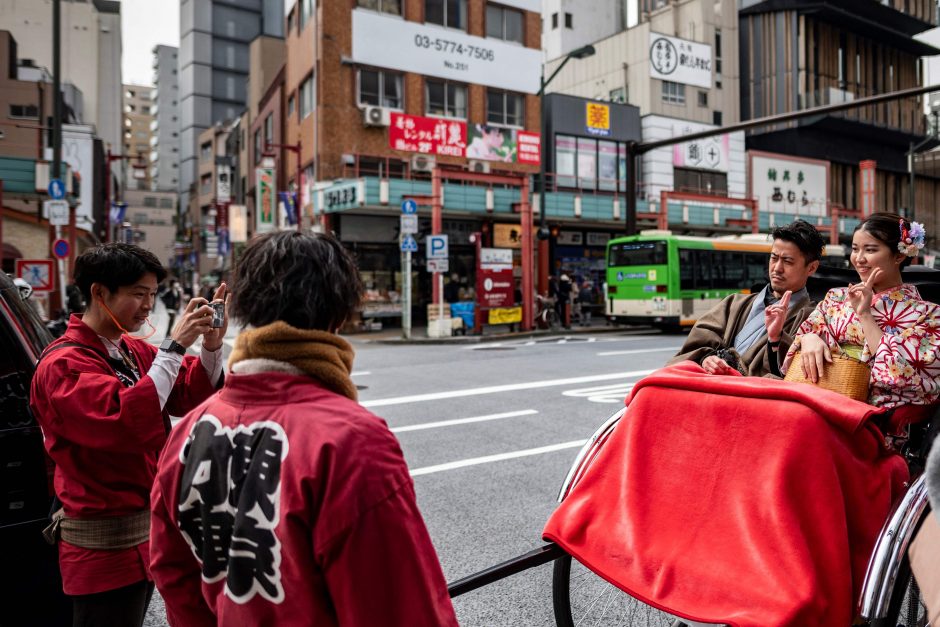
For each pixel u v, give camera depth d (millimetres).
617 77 36812
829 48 43406
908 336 2398
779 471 2062
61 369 1939
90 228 30297
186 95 89938
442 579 1167
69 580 1988
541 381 10094
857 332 2568
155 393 1853
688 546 2123
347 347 1284
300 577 1097
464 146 22344
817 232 3146
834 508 2012
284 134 29453
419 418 7535
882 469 2188
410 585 1097
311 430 1126
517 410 7938
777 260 3158
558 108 28234
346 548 1065
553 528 2396
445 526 4336
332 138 22703
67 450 1962
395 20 23766
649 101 34938
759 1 40938
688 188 32781
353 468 1086
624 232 29125
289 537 1091
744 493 2107
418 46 24250
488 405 8250
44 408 1940
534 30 27203
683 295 19484
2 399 2320
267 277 1236
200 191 71188
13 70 35500
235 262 1304
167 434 1896
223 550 1204
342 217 22062
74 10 54281
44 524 2340
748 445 2164
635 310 20125
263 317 1234
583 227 28094
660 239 19500
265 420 1180
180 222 81750
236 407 1229
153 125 123312
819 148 42125
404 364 12438
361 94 23312
